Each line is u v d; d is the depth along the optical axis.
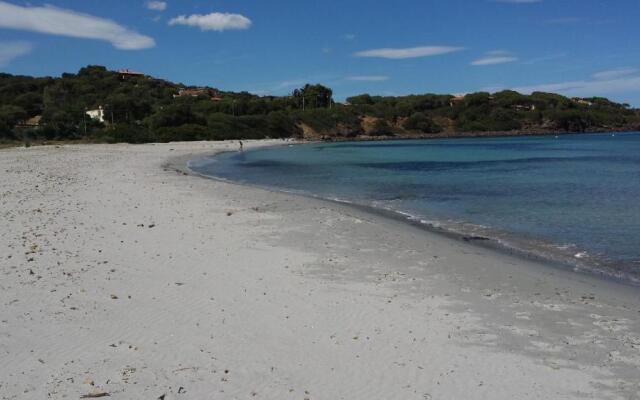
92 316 8.07
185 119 98.88
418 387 6.03
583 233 15.16
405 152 67.56
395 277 10.32
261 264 11.18
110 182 26.92
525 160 49.69
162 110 101.75
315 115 129.38
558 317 8.22
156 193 22.62
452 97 167.25
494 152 65.62
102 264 10.95
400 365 6.57
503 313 8.38
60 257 11.39
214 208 18.59
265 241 13.38
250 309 8.49
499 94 168.38
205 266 10.98
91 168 36.19
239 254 12.02
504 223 16.91
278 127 114.44
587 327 7.80
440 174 35.59
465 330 7.67
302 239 13.66
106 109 101.94
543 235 14.95
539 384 6.07
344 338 7.38
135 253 11.95
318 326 7.81
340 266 11.07
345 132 127.56
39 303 8.55
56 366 6.43
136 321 7.92
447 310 8.51
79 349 6.91
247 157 56.81
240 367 6.48
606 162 45.41
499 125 143.25
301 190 26.48
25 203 19.03
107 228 14.64
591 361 6.66
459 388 6.00
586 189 25.81
